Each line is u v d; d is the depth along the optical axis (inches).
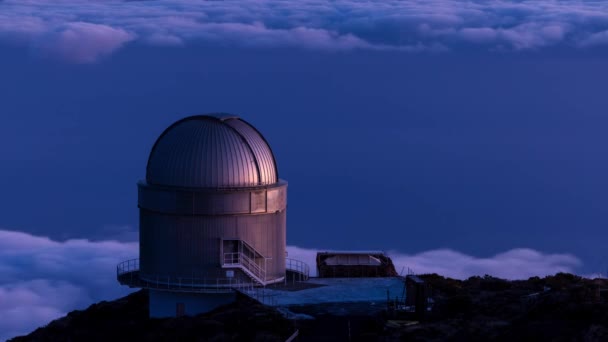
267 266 2301.9
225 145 2267.5
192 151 2261.3
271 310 2030.0
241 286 2252.7
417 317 1962.4
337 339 1844.2
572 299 1729.8
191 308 2272.4
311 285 2303.2
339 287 2274.9
